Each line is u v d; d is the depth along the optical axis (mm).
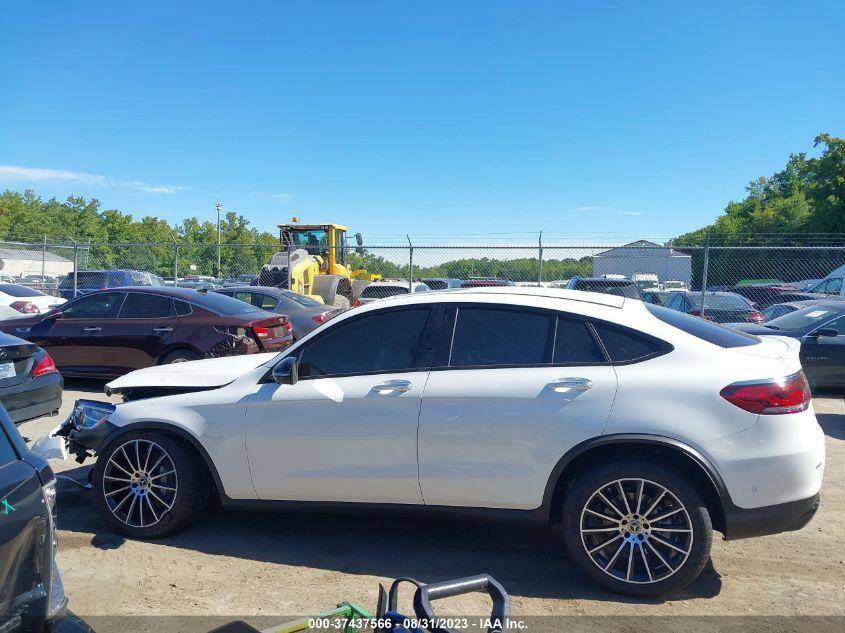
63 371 9492
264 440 4176
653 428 3586
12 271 34094
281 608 3557
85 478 5551
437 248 14891
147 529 4383
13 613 2059
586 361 3836
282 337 9586
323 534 4570
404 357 4113
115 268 25438
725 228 60969
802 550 4348
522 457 3758
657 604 3607
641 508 3645
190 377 4594
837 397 9727
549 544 4422
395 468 3961
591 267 15930
